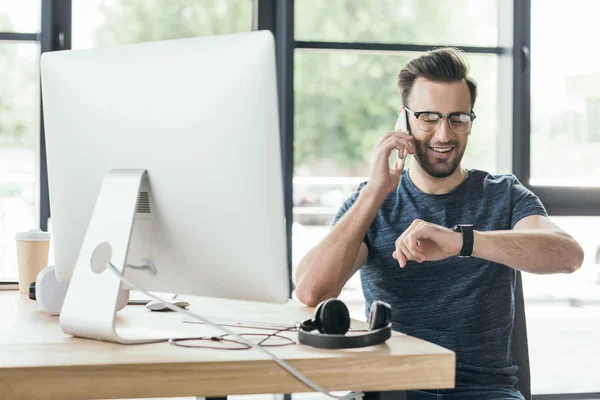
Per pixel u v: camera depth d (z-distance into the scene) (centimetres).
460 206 193
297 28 287
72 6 273
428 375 115
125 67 131
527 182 297
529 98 296
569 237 180
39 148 271
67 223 144
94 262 129
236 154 120
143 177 130
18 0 272
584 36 301
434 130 192
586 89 303
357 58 294
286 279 122
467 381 178
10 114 273
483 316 182
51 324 147
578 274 309
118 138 132
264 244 121
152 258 133
